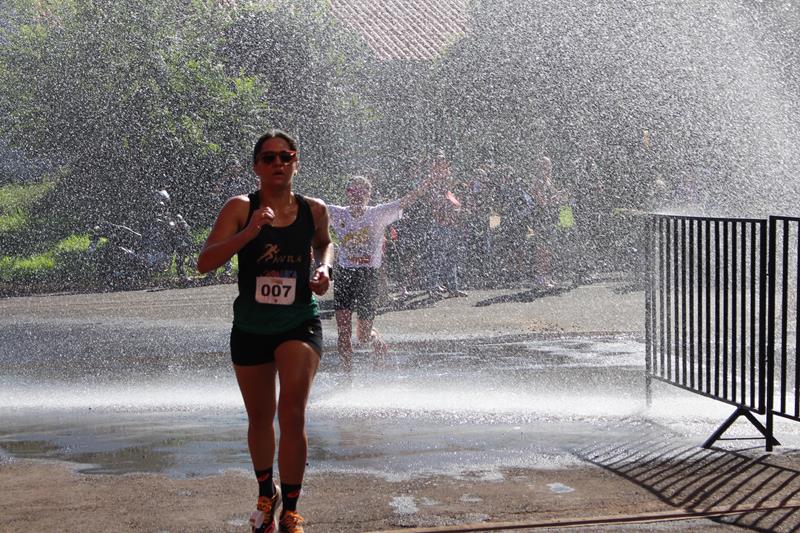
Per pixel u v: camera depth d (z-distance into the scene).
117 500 5.30
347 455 6.20
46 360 10.44
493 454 6.21
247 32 23.31
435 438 6.65
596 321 13.18
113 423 7.26
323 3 24.97
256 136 22.20
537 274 17.34
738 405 6.55
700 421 7.18
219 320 13.63
